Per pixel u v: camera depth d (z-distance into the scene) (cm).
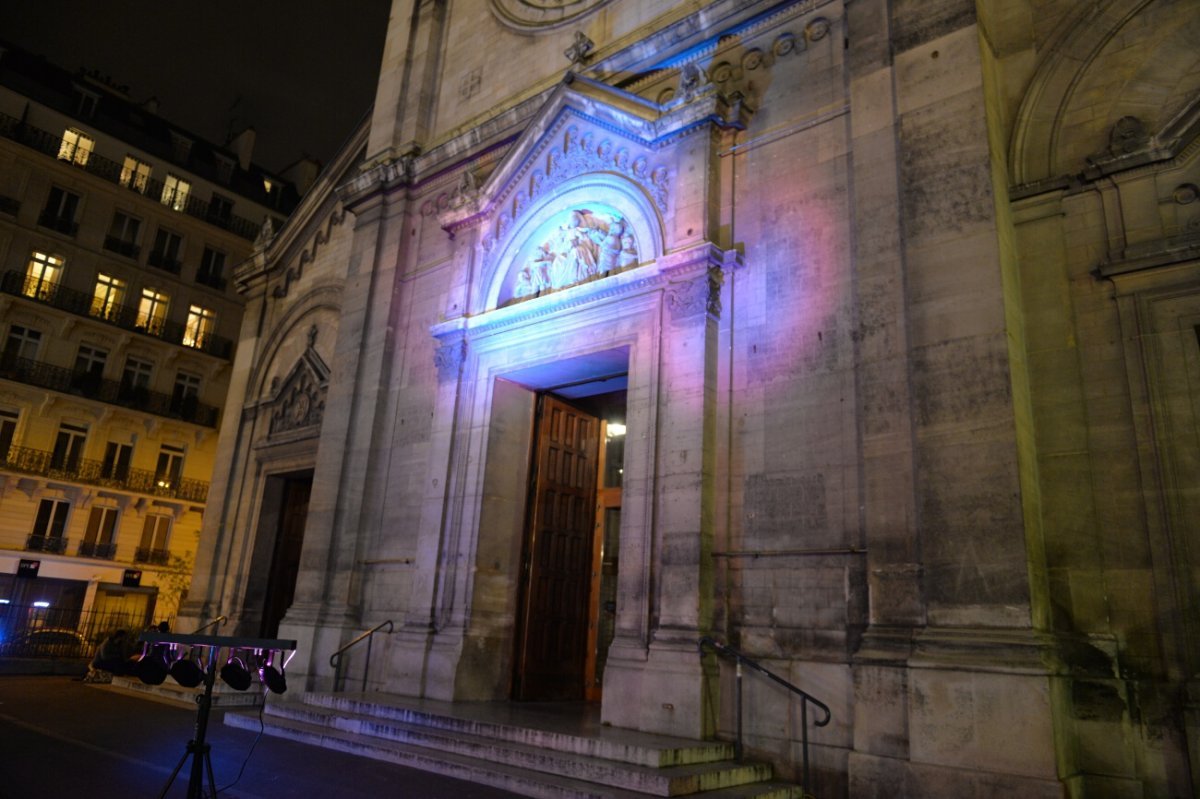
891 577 825
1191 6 846
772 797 773
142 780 766
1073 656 749
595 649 1344
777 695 876
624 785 747
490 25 1664
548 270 1284
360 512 1441
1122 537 763
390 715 1044
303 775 808
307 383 1831
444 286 1491
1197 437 749
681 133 1141
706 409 1010
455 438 1316
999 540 754
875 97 985
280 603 1797
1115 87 872
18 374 2786
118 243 3114
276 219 3603
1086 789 707
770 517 950
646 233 1153
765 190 1082
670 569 976
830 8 1100
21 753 877
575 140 1297
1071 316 835
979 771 695
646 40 1293
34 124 2950
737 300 1060
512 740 896
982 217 848
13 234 2839
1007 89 940
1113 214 837
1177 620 718
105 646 1702
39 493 2827
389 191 1675
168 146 3381
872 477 865
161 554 3084
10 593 2772
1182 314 780
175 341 3188
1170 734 698
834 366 951
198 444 3225
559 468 1372
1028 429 810
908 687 754
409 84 1767
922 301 865
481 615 1216
